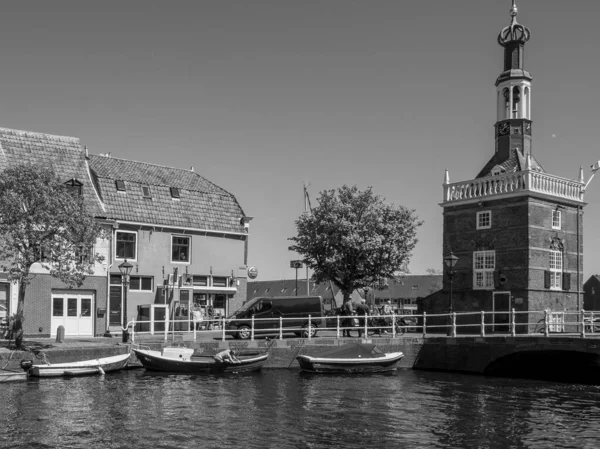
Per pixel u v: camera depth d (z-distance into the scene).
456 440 17.44
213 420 19.23
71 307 34.44
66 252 28.08
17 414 19.48
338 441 17.16
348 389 25.00
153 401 21.83
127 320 36.16
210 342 30.34
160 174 41.81
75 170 36.53
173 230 39.34
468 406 21.92
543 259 36.44
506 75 40.22
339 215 39.88
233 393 23.66
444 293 39.62
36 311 32.97
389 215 40.19
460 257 38.91
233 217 42.75
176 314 38.34
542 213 36.62
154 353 28.31
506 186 36.97
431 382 27.36
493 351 29.88
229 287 41.47
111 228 36.28
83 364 26.73
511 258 36.41
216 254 41.38
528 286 35.47
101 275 35.47
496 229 37.25
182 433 17.72
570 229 38.31
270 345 30.62
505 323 33.41
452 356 31.11
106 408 20.53
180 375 27.84
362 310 36.50
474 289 38.03
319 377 28.16
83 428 18.05
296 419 19.53
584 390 25.62
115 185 38.09
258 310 33.59
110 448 16.28
